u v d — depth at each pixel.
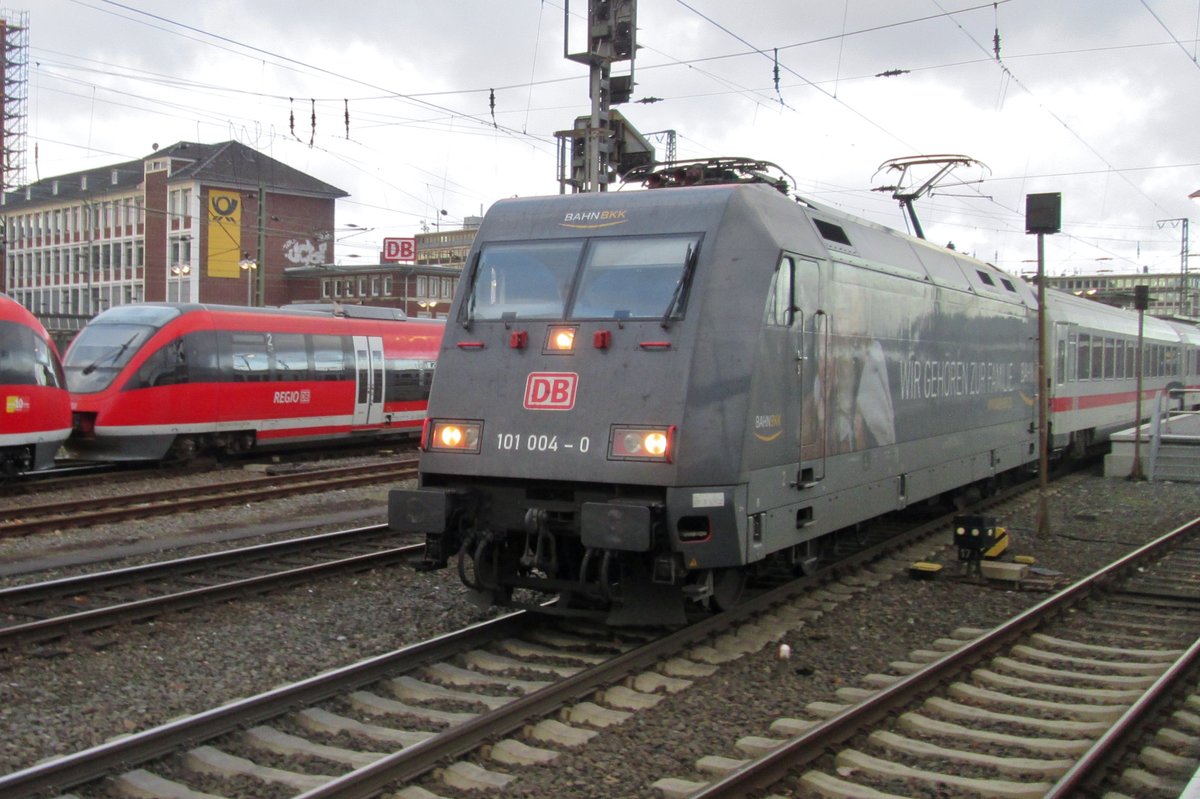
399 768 5.34
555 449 7.70
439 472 8.15
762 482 7.94
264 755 5.77
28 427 15.38
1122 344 23.66
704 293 7.72
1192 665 7.42
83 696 6.76
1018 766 5.72
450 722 6.28
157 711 6.48
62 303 75.25
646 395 7.55
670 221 8.12
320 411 21.73
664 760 5.77
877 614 9.25
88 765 5.30
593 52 18.89
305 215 68.56
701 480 7.40
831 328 9.17
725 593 8.55
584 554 8.11
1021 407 15.78
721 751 5.94
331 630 8.38
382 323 23.59
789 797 5.30
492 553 8.33
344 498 15.73
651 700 6.75
